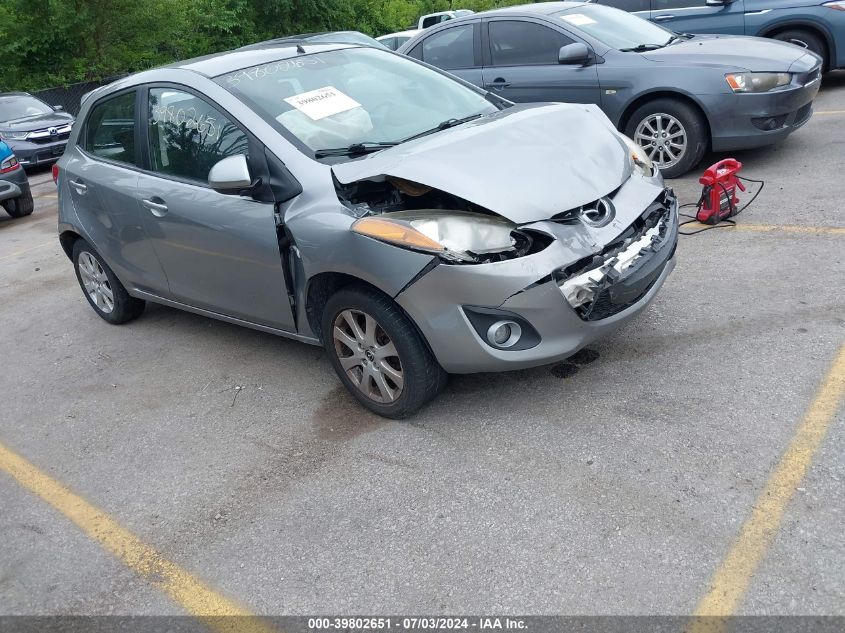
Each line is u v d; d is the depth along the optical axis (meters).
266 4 25.05
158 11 21.86
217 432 3.75
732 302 4.08
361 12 28.94
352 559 2.72
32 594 2.84
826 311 3.83
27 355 5.18
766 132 6.05
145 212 4.29
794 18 8.32
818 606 2.21
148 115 4.31
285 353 4.50
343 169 3.39
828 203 5.26
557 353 3.10
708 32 8.80
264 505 3.12
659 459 2.94
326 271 3.35
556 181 3.17
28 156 13.86
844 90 8.62
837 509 2.55
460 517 2.83
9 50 20.09
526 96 7.09
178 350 4.83
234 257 3.83
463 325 3.04
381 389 3.48
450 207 3.26
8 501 3.47
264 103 3.78
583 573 2.47
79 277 5.50
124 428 3.96
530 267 2.94
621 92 6.47
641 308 3.32
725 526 2.56
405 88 4.22
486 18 7.34
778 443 2.92
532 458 3.09
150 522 3.15
